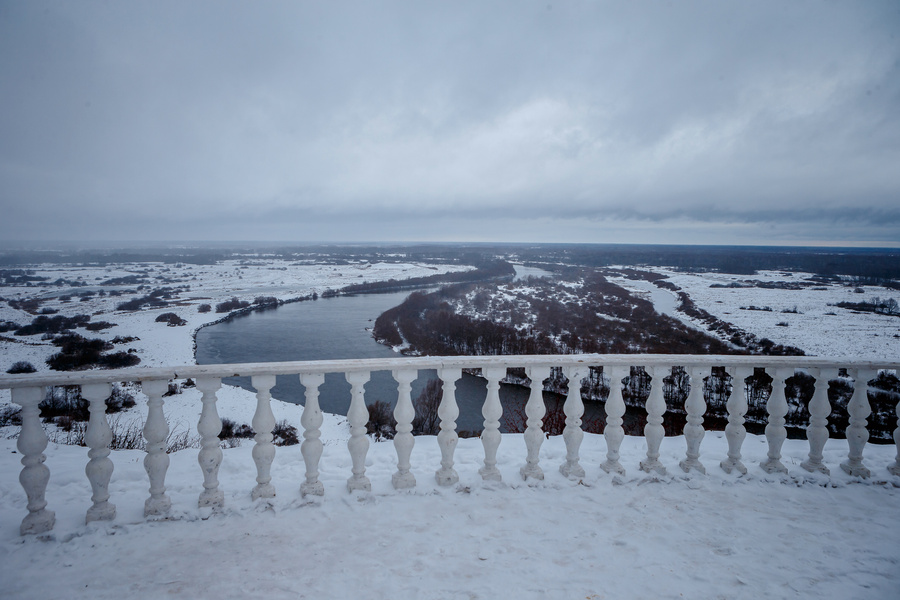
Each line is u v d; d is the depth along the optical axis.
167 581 2.41
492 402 3.46
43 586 2.38
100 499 2.96
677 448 4.19
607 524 2.97
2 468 4.17
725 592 2.38
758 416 20.88
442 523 2.95
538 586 2.39
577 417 3.54
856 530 2.98
